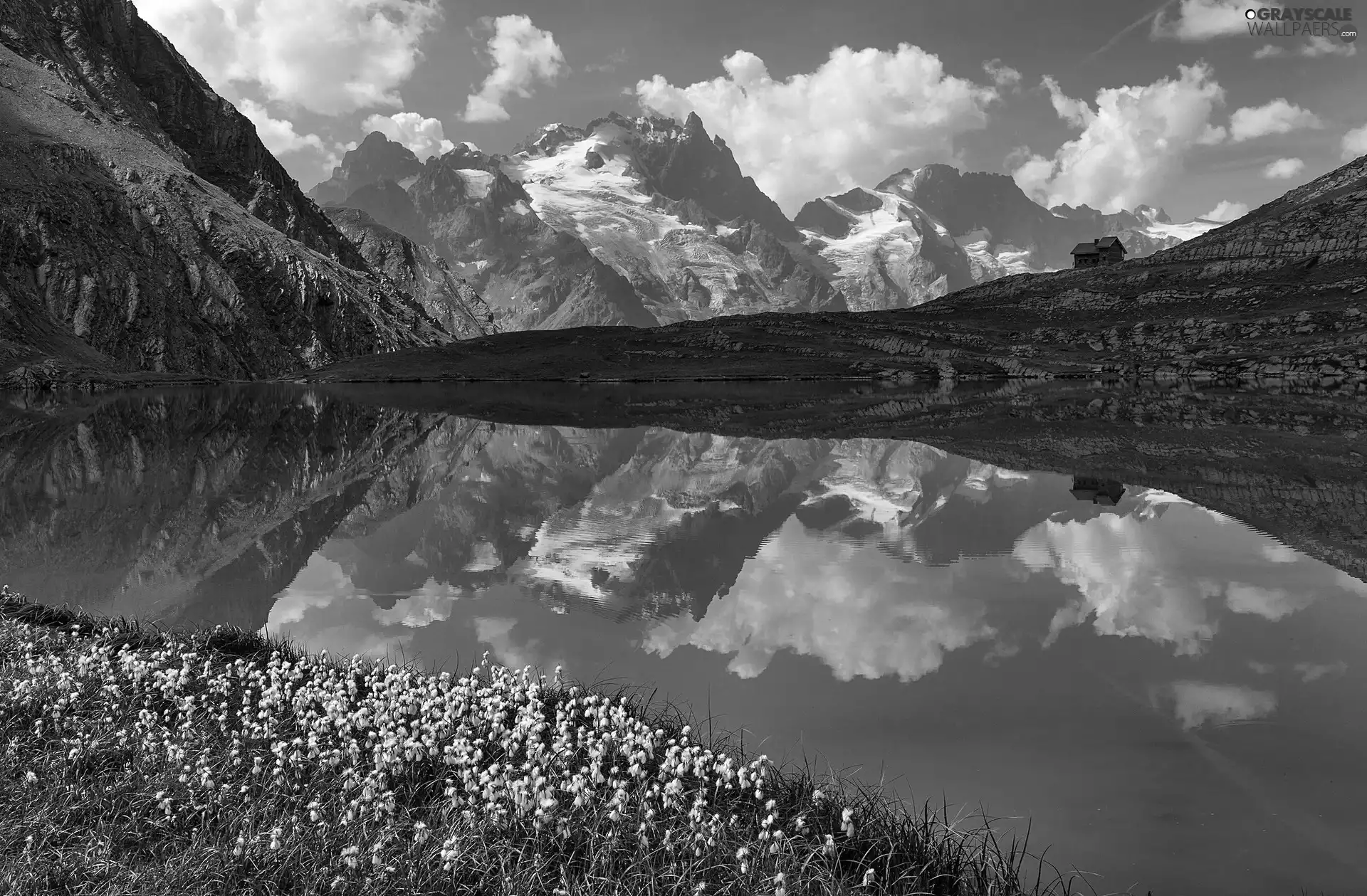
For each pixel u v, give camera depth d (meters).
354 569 23.84
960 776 10.70
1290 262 147.88
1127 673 14.27
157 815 9.18
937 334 160.75
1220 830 9.34
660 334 193.75
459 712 11.29
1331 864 8.63
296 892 7.94
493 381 175.62
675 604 19.70
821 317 186.50
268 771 10.18
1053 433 55.31
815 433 63.41
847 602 19.47
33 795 9.38
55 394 123.56
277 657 14.62
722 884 7.95
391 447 58.25
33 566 24.08
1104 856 8.84
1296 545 23.58
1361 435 50.41
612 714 11.33
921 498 33.88
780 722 12.49
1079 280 173.38
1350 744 11.38
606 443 60.78
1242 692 13.30
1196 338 130.38
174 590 21.50
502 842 8.55
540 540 27.94
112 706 11.74
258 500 36.34
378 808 8.98
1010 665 14.90
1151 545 24.16
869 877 7.86
